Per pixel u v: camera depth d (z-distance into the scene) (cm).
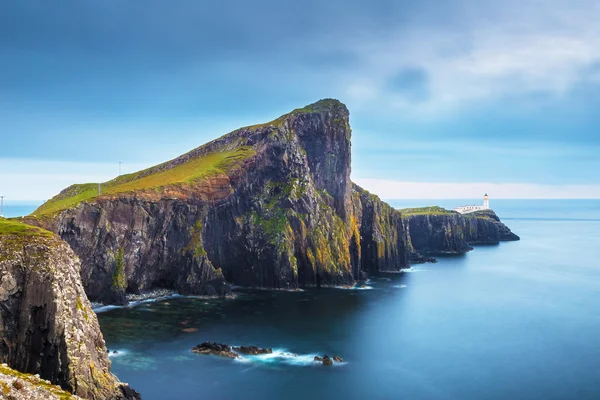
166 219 15225
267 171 18200
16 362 6475
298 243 17338
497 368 9169
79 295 7144
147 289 14912
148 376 8312
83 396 6212
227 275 16988
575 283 18438
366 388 8125
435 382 8450
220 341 10306
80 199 15338
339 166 19900
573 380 8644
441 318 12775
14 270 6700
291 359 9362
